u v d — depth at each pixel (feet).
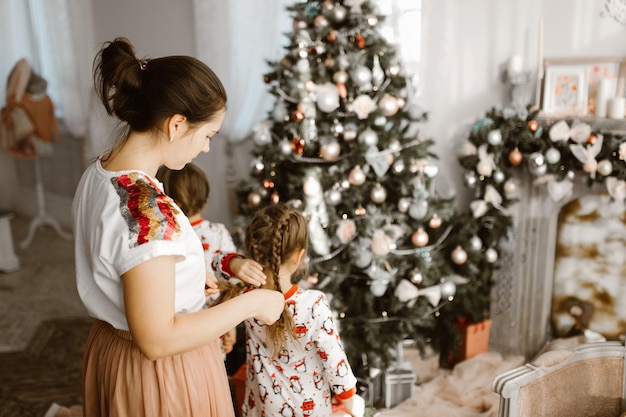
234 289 5.58
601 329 9.20
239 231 9.52
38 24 17.03
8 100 15.92
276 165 8.95
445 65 9.83
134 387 3.94
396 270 8.47
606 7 8.40
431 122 10.11
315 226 8.23
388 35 9.92
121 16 14.94
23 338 11.23
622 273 8.82
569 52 8.82
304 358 5.78
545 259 9.34
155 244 3.40
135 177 3.73
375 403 9.02
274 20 11.67
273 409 5.98
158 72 3.60
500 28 9.31
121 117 3.74
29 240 16.89
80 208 3.87
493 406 8.36
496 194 9.07
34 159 18.06
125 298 3.41
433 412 8.39
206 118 3.71
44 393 9.25
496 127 8.95
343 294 8.88
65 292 13.51
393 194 8.84
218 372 4.32
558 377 5.58
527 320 9.71
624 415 5.60
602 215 8.64
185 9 13.34
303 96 8.25
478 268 9.42
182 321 3.50
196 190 6.84
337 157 8.33
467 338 9.77
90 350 4.22
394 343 8.70
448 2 9.59
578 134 8.24
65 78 16.71
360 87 8.24
